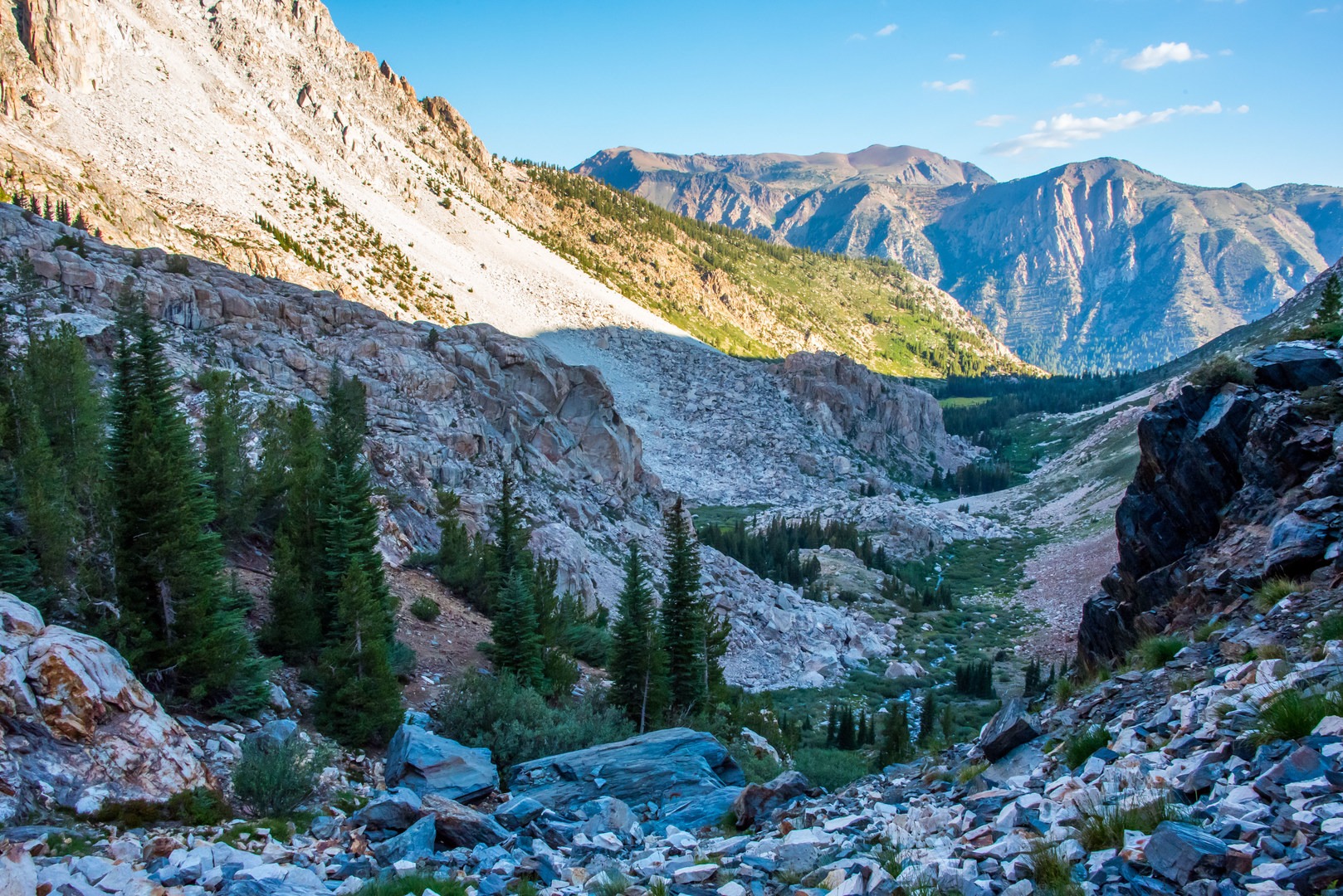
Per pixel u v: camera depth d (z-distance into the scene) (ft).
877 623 330.54
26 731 50.39
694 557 132.67
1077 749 41.37
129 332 169.17
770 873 36.58
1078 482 547.49
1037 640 317.83
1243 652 44.70
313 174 627.46
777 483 557.33
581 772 65.87
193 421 149.69
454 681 96.02
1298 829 25.16
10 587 72.28
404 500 168.14
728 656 243.81
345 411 175.63
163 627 74.54
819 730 207.62
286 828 52.90
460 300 601.62
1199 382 77.25
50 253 189.16
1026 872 28.25
